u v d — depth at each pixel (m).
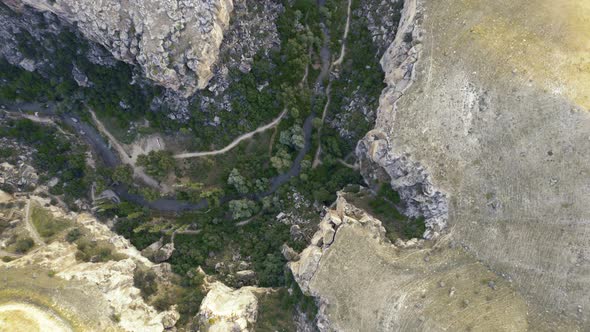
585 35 52.50
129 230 69.44
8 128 68.75
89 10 56.69
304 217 67.50
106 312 51.84
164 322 55.62
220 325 55.22
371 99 66.00
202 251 68.56
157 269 64.00
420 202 57.44
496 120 54.12
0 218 59.81
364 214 57.91
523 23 54.56
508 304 51.78
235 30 66.12
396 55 60.62
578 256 50.69
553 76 52.56
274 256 64.88
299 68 68.88
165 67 59.06
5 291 51.09
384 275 53.81
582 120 51.16
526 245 52.56
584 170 50.97
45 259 55.41
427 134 55.84
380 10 67.75
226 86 67.69
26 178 66.31
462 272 53.44
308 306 55.72
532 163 52.81
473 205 54.50
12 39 65.25
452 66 55.72
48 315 50.59
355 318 52.84
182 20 57.59
